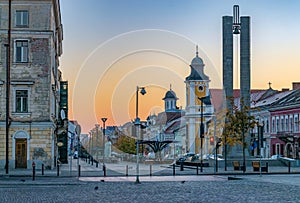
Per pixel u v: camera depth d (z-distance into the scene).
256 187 30.16
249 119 59.16
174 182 34.69
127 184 32.75
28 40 53.09
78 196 24.30
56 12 58.44
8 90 50.16
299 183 33.78
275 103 96.12
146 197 23.84
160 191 27.27
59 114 72.50
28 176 42.00
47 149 52.84
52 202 21.58
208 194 25.48
